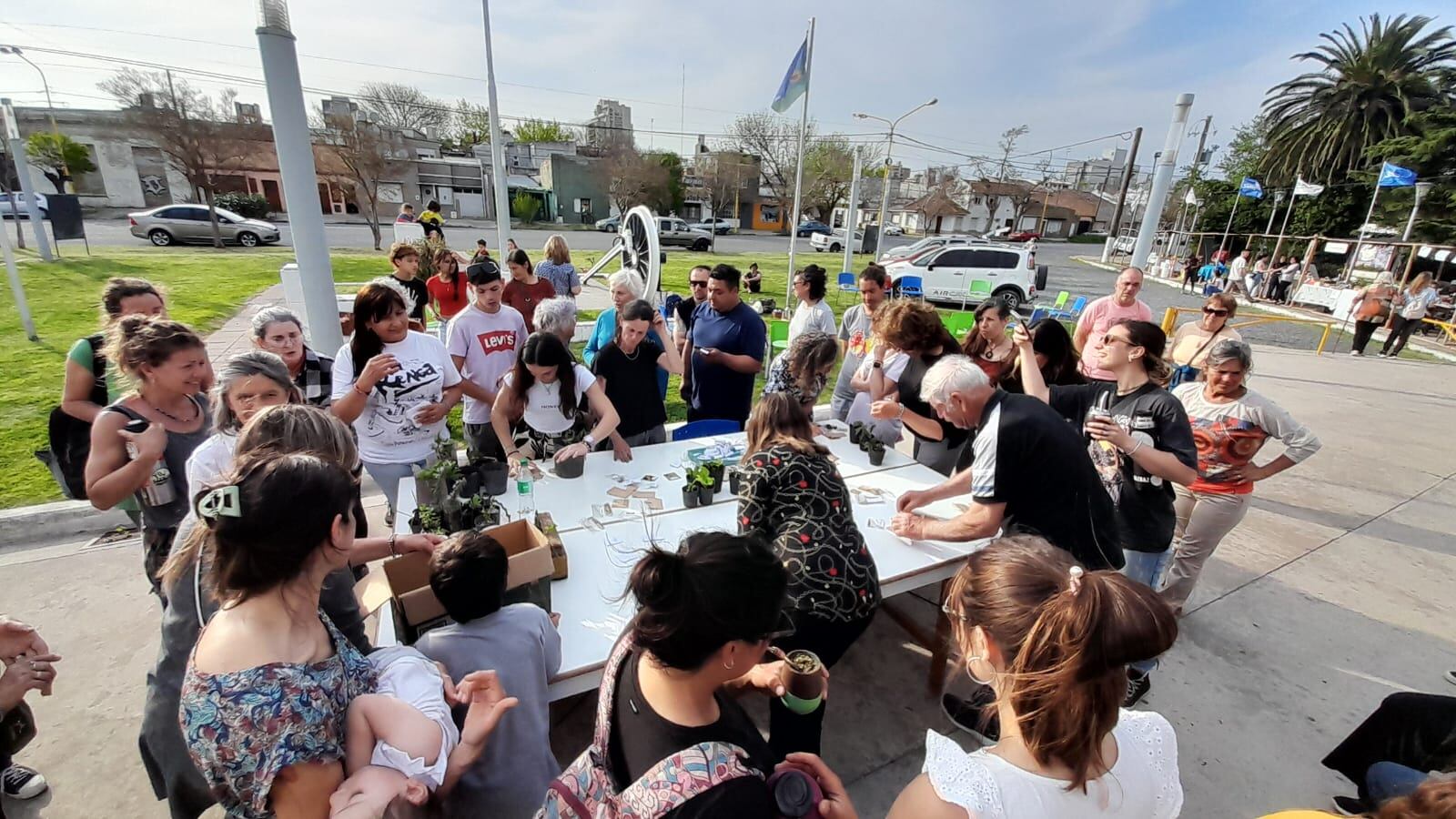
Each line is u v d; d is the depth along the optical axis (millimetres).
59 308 8172
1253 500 4641
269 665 956
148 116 17188
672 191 39000
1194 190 28188
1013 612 950
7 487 3666
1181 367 4598
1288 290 18234
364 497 3992
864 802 2086
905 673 2701
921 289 14227
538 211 37438
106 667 2496
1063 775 909
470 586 1397
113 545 3320
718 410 4070
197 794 1498
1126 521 2492
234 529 935
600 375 3389
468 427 3568
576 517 2469
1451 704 1771
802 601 1820
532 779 1406
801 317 4723
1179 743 2395
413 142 33719
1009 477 2004
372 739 1065
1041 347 3186
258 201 26625
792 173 41469
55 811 1926
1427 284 10430
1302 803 2146
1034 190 53781
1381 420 6766
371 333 2648
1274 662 2861
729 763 846
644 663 965
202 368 1939
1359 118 23062
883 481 3004
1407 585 3537
